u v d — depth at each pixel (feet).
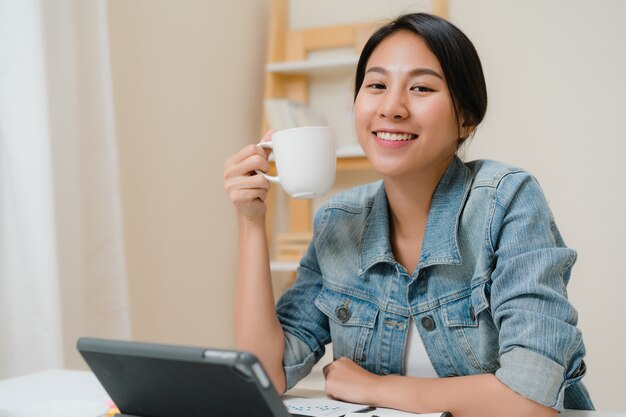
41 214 5.46
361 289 3.74
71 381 3.72
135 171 7.43
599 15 8.63
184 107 8.30
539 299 3.05
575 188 8.75
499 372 2.98
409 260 3.72
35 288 5.42
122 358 2.23
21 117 5.40
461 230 3.51
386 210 3.75
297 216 9.70
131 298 7.30
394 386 3.16
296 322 3.94
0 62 5.33
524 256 3.17
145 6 7.61
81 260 6.15
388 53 3.49
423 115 3.38
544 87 8.87
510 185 3.40
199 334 8.50
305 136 3.27
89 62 6.34
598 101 8.64
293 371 3.75
